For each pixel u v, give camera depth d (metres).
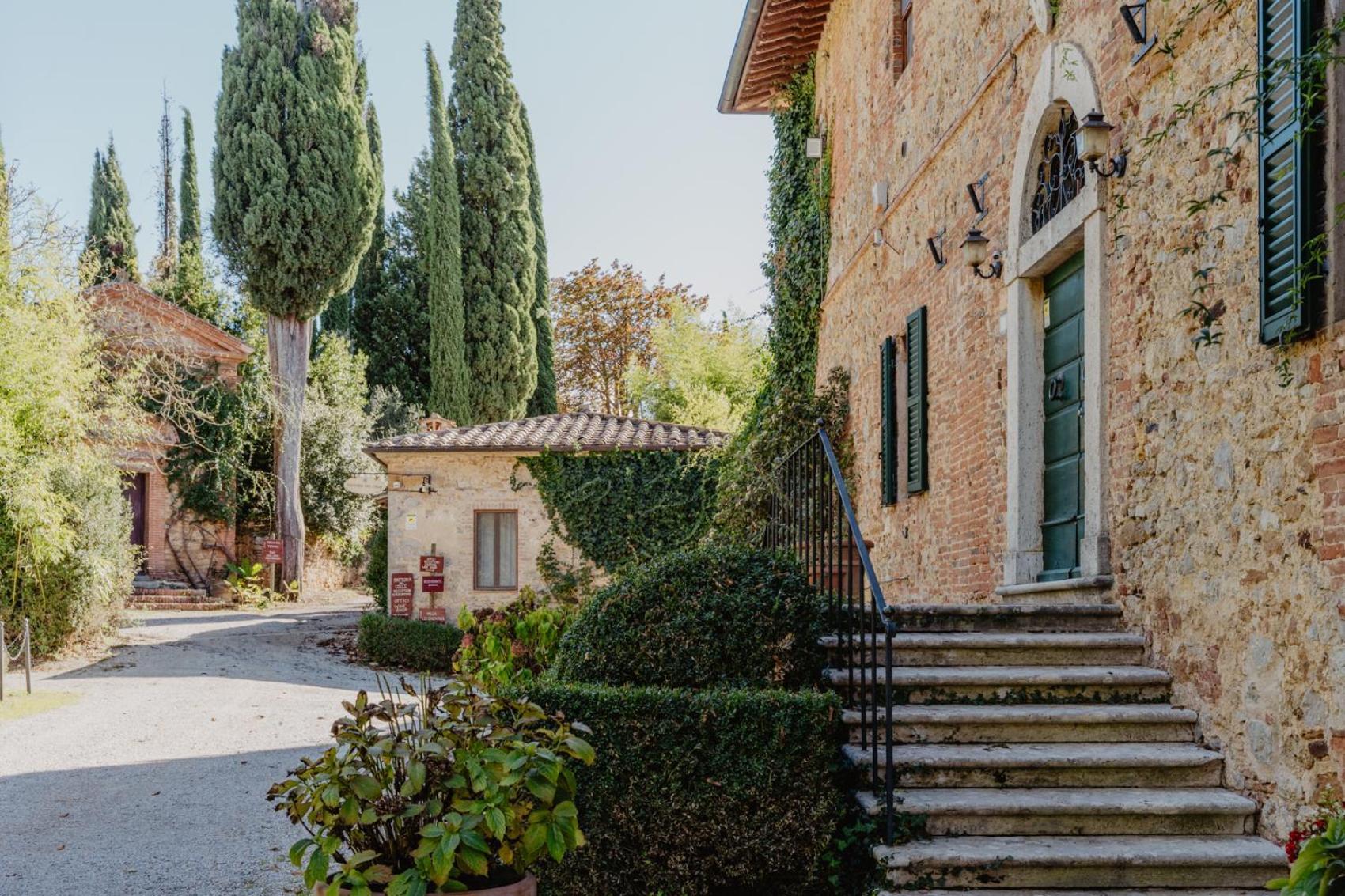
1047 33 7.13
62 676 14.18
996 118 8.11
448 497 19.66
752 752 4.97
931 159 9.60
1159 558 5.65
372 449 19.42
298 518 26.08
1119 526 6.09
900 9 10.99
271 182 24.28
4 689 12.20
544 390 34.38
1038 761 5.01
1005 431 7.87
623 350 39.19
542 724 5.02
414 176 36.56
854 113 12.52
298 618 22.84
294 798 3.95
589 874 4.98
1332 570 4.18
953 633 6.12
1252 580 4.76
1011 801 4.80
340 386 30.31
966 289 8.72
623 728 5.05
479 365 31.30
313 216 24.62
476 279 31.61
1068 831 4.76
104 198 33.69
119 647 17.02
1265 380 4.65
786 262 15.18
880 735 5.38
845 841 4.83
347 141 25.05
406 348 36.19
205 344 25.81
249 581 25.34
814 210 14.10
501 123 31.80
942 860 4.48
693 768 5.00
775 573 5.91
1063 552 7.10
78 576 15.95
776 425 12.89
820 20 13.92
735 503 13.21
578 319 38.94
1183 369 5.38
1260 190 4.58
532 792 3.97
